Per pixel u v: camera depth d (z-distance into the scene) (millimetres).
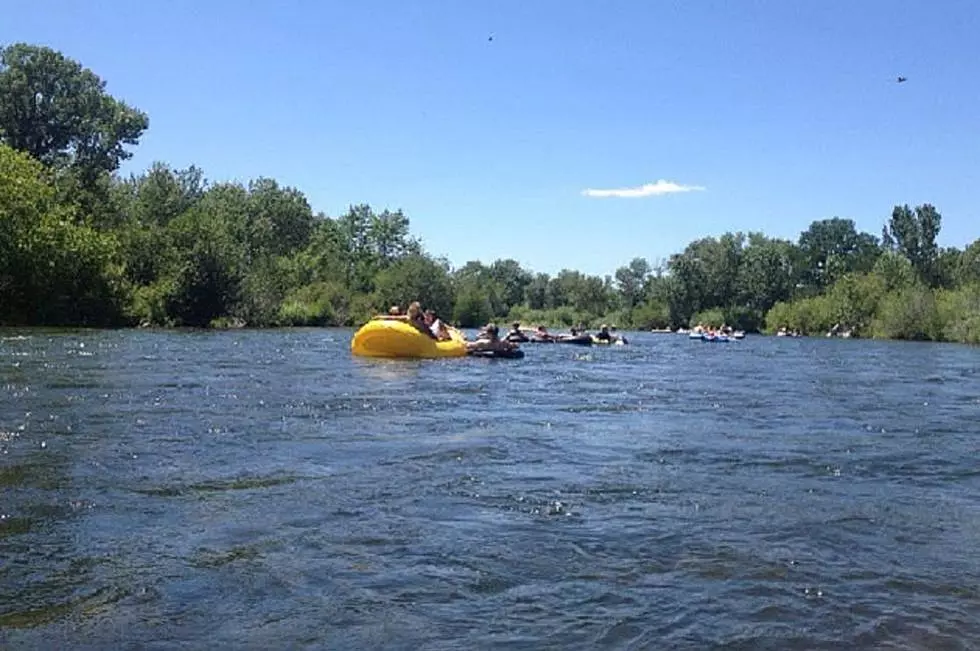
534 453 8625
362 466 7602
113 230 46344
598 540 5465
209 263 44312
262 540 5238
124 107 58625
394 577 4637
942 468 8531
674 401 14461
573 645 3805
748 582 4723
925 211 86688
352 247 85500
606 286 98312
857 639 3957
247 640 3752
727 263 87688
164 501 6133
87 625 3873
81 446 8141
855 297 70250
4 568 4617
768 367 26109
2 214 35250
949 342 58656
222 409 11109
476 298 75250
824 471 8188
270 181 81250
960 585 4766
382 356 22047
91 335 30500
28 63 55281
